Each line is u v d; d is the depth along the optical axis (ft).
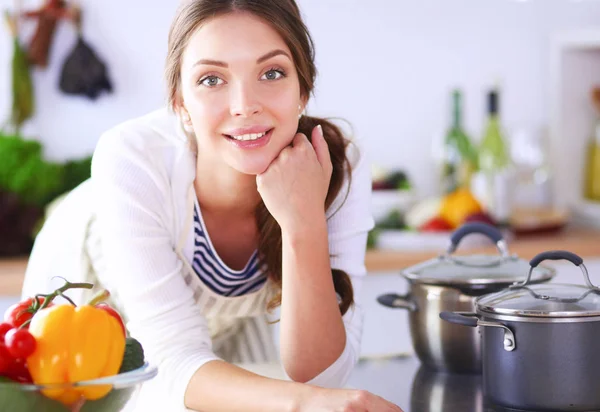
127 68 10.19
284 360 4.60
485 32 11.24
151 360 4.54
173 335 4.56
